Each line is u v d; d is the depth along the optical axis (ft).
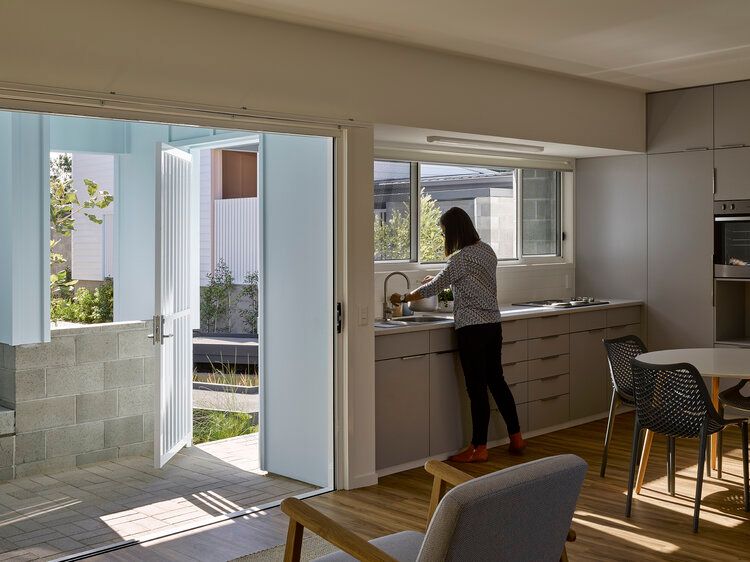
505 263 22.61
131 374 18.70
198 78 13.25
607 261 23.76
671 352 16.51
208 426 22.15
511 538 7.54
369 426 16.07
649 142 22.66
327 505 14.83
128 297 19.70
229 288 37.81
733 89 20.95
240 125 13.84
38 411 17.17
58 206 21.03
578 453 18.42
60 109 11.78
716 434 16.87
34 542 13.26
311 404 16.29
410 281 19.94
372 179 15.98
